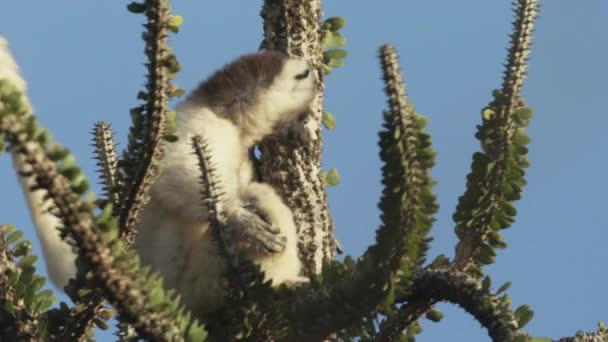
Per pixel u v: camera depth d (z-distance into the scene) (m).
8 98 6.60
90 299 8.57
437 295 9.58
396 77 7.75
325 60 13.44
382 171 7.89
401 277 8.44
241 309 8.78
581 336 9.63
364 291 8.54
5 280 8.41
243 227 12.41
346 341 9.37
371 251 8.35
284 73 13.23
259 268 8.71
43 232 12.13
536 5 10.46
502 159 10.20
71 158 6.91
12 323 8.27
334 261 9.78
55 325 8.69
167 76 8.29
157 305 7.43
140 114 8.40
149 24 8.17
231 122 13.75
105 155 10.80
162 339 7.45
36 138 6.75
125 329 9.69
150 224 12.75
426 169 7.96
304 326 8.83
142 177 8.50
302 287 9.66
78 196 7.02
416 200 8.01
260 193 12.66
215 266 12.28
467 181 10.25
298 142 12.93
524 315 9.00
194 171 12.70
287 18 13.30
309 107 13.16
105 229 7.21
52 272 12.20
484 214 10.20
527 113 10.29
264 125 13.47
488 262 10.20
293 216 12.59
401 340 9.63
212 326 9.74
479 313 9.19
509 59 10.38
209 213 8.55
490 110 10.30
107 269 7.24
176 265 12.48
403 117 7.77
